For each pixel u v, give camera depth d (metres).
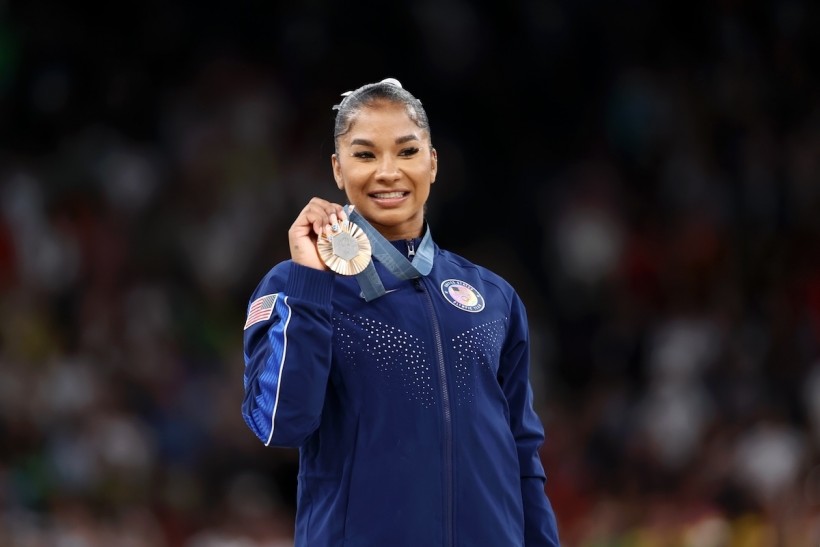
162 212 44.66
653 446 39.62
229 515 35.12
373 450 13.71
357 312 14.11
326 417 14.12
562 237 48.69
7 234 42.06
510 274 48.44
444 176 49.91
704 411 40.84
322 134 48.75
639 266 47.53
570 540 35.81
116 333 40.41
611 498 37.75
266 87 49.09
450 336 14.23
